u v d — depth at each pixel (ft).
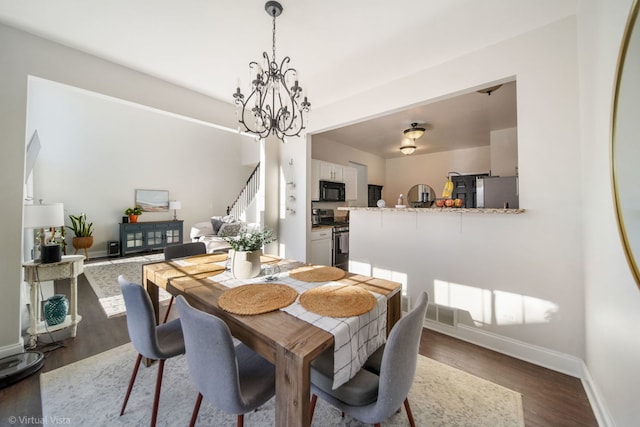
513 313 6.70
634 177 3.06
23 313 8.32
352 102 10.00
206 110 10.28
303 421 2.95
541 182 6.15
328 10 5.71
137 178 20.38
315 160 15.26
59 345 7.07
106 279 13.07
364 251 9.96
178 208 21.36
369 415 3.24
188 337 3.38
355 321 3.78
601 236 4.50
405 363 3.23
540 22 6.00
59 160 17.06
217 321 3.04
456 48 7.03
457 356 6.71
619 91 3.39
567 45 5.80
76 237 16.76
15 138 6.38
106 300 10.30
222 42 6.90
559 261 6.00
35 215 6.73
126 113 19.81
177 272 6.09
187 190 23.20
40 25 6.28
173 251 8.01
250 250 5.62
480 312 7.25
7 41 6.28
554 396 5.24
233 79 8.94
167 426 4.54
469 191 18.42
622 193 3.36
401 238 8.93
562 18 5.84
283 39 6.72
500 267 6.89
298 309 4.09
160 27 6.33
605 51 4.17
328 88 9.36
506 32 6.36
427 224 8.30
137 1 5.49
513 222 6.64
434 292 8.16
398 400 3.26
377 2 5.47
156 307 6.72
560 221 5.95
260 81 6.12
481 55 7.00
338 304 4.24
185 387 5.53
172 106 9.26
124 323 8.43
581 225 5.68
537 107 6.16
